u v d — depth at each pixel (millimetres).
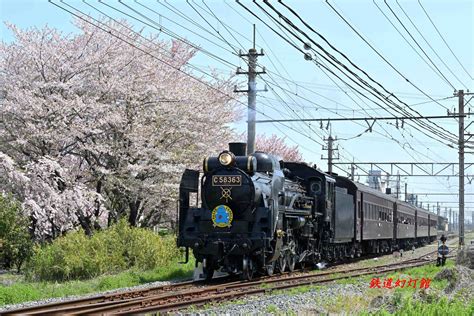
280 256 18734
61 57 25422
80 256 18766
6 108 23516
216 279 17562
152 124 27406
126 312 10641
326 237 23484
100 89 25938
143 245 20641
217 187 16938
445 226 86625
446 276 17969
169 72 28578
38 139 24750
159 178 27609
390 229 36812
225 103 30297
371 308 12195
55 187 24172
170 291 14625
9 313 10648
